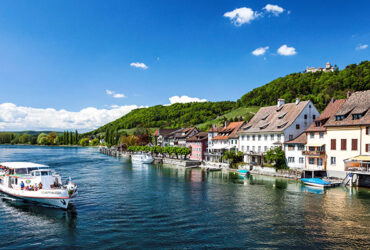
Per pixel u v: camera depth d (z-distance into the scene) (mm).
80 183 58219
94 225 31250
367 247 25688
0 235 28562
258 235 28312
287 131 70312
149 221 32469
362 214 35312
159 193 47781
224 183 58156
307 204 40000
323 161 58969
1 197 44625
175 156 121375
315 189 50719
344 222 32281
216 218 33594
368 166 51219
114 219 33250
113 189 51438
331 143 57438
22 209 38000
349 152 53875
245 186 54406
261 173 71000
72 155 154625
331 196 44969
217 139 97812
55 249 25172
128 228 30219
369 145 50781
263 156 74438
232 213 35656
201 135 110500
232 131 94250
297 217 34062
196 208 37969
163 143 149625
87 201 41906
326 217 34062
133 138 176500
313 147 62281
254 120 85000
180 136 130750
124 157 147750
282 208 38000
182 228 30172
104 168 89312
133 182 59781
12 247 25609
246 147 83875
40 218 34031
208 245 25875
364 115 52844
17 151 188250
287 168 67500
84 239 27328
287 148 69000
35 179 42375
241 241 26797
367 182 51406
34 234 28750
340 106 59688
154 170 84188
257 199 43062
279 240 27125
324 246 25844
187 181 61188
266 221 32562
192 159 112375
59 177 44094
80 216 34594
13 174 45625
